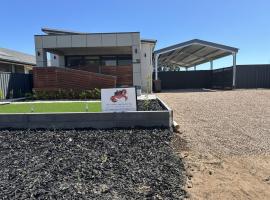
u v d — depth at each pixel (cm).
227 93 1808
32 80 1953
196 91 2220
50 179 474
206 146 688
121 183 465
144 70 2259
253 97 1542
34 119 818
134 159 576
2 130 806
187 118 1010
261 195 445
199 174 519
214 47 2303
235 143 711
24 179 473
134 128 816
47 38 1922
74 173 501
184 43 2297
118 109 880
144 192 436
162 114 819
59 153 606
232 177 509
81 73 1745
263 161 591
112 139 708
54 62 2291
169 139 722
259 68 2503
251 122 929
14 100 1587
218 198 432
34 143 677
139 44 1914
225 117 1016
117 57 2283
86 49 2123
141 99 1446
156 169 527
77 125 818
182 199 422
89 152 612
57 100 1611
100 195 422
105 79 1752
